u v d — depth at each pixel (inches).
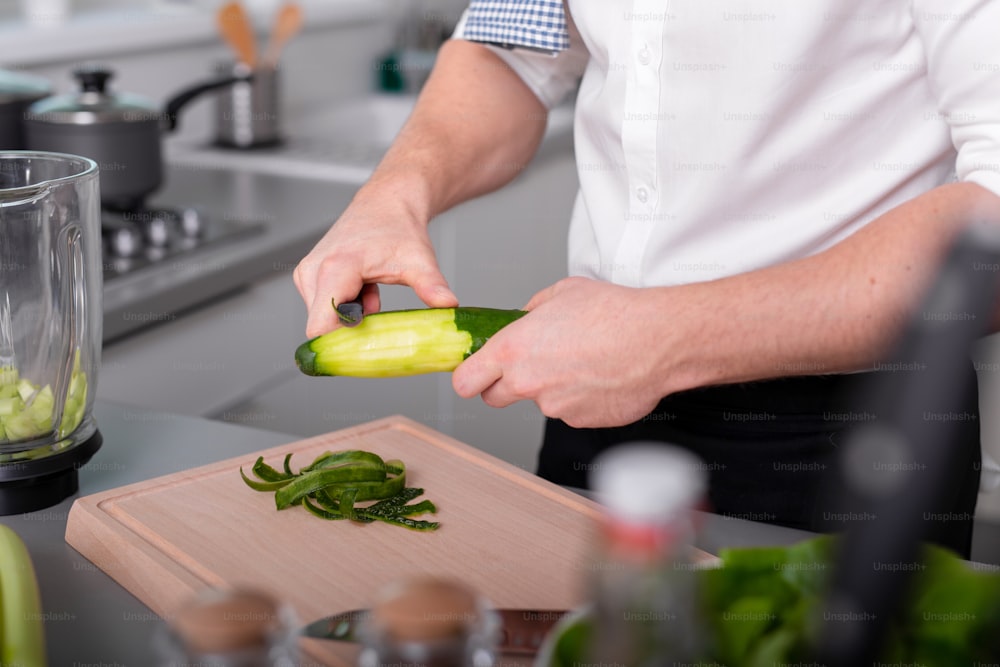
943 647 18.1
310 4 93.7
